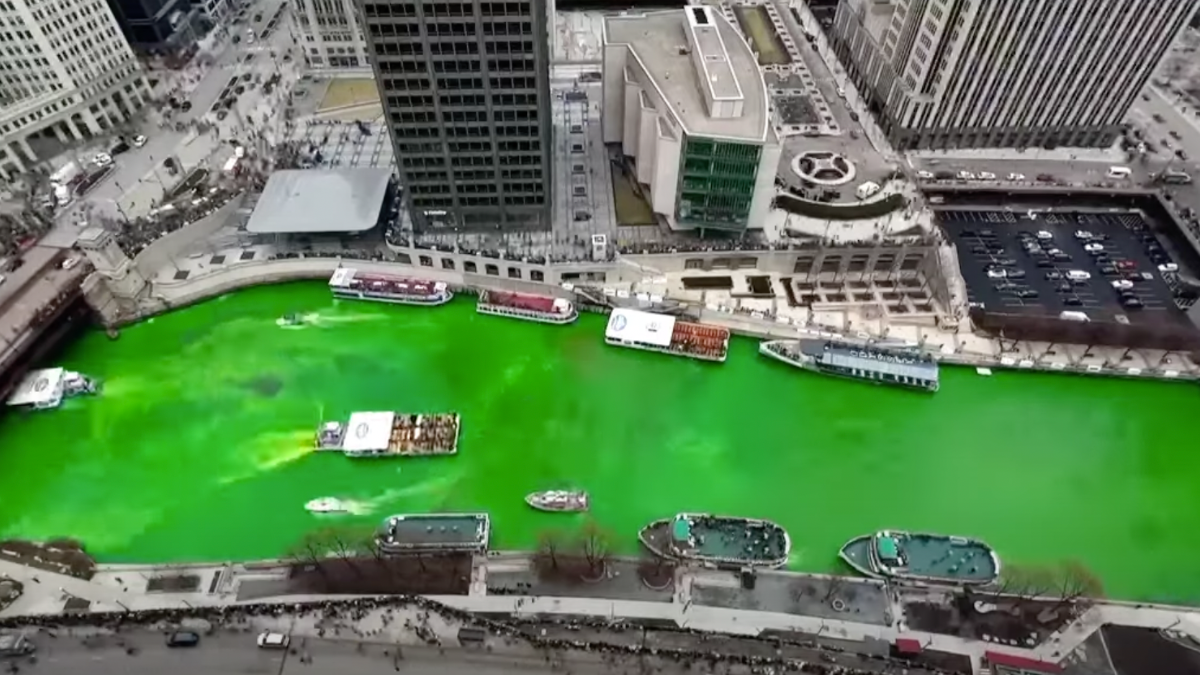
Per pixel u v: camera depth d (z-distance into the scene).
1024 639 125.06
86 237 166.12
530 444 153.25
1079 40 190.12
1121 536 140.25
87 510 143.00
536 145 167.50
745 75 179.50
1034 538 139.62
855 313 175.88
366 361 168.62
